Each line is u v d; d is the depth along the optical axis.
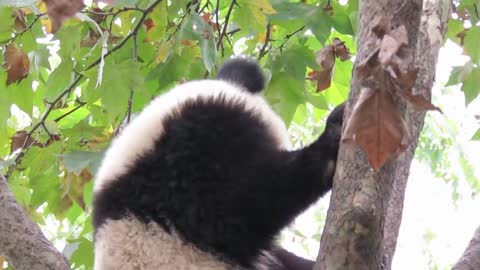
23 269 3.23
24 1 3.73
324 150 3.09
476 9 5.13
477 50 5.00
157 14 4.95
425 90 3.46
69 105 5.56
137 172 3.32
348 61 5.35
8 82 4.62
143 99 4.91
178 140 3.32
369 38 2.48
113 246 3.23
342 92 5.47
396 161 2.64
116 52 4.99
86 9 4.96
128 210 3.27
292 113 4.88
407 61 2.37
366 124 2.37
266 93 4.86
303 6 4.79
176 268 3.20
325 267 2.64
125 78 4.56
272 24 5.14
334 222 2.63
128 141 3.46
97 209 3.39
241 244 3.27
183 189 3.26
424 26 3.60
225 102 3.43
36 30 4.71
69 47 4.66
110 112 4.62
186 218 3.24
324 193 3.15
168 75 4.78
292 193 3.18
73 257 4.55
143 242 3.22
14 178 5.13
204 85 3.58
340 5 4.89
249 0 4.54
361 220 2.58
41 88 5.38
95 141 4.97
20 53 4.57
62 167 5.00
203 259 3.23
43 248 3.27
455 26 5.22
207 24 4.37
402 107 2.48
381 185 2.60
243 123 3.37
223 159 3.27
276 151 3.28
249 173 3.23
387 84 2.35
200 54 4.78
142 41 5.03
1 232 3.29
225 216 3.24
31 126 5.07
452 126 8.38
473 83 5.06
